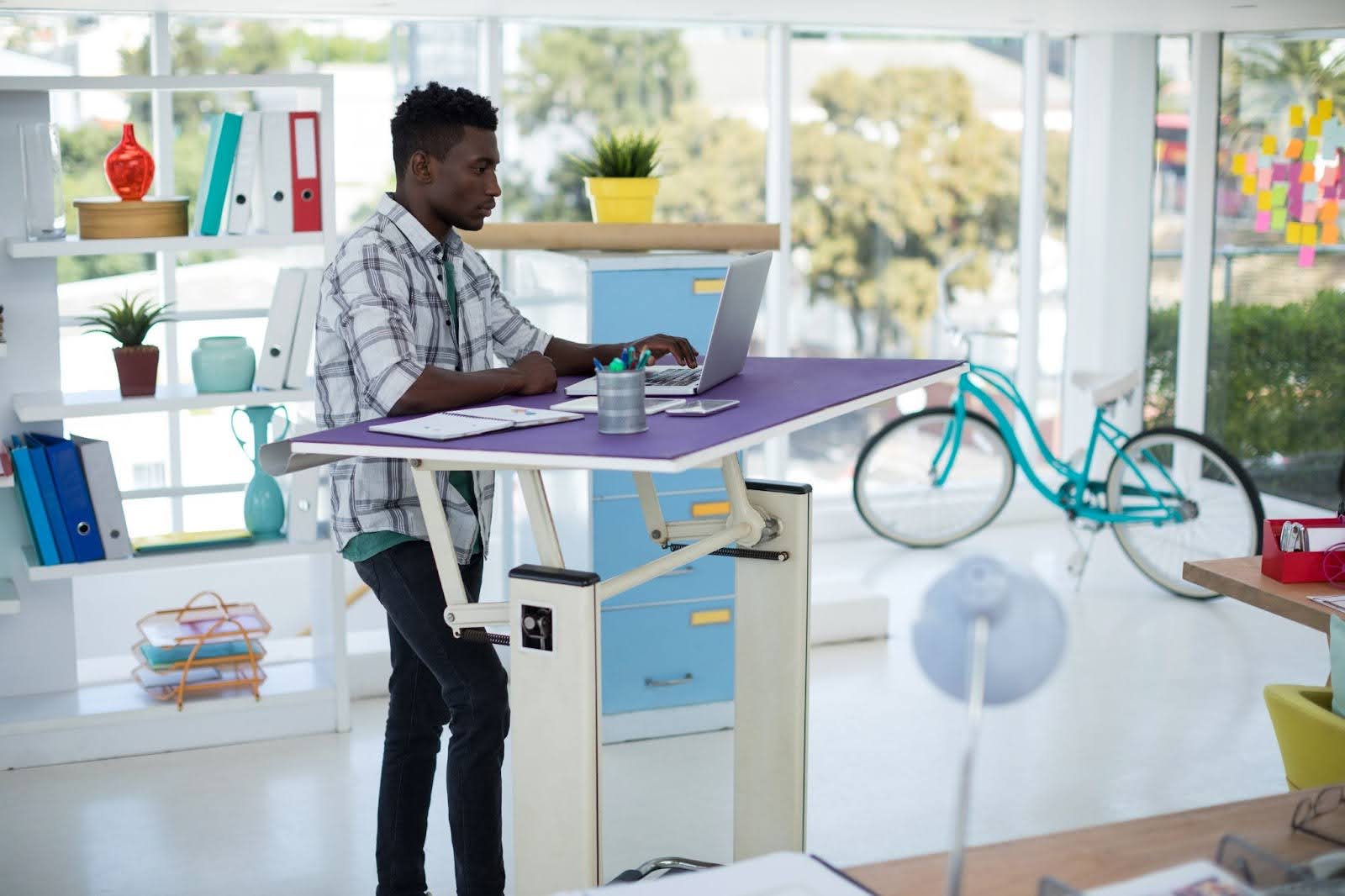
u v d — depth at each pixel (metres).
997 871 1.53
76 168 4.96
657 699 4.12
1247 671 4.54
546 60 5.54
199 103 5.10
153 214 3.74
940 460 6.20
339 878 3.21
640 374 2.14
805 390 2.56
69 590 3.97
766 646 2.76
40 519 3.66
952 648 1.17
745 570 2.77
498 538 4.83
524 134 5.57
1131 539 5.41
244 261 5.10
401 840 2.82
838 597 4.92
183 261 5.04
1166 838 1.61
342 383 2.63
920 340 6.32
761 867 1.47
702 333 4.02
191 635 3.95
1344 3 4.91
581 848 2.15
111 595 5.00
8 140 3.73
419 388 2.44
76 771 3.79
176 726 3.92
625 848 3.38
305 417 4.02
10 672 3.95
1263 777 3.73
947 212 6.25
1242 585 2.72
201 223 3.84
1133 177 6.27
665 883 1.45
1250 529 5.23
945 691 1.19
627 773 3.85
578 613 2.09
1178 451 5.63
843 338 6.21
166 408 3.73
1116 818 3.49
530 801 2.18
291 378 3.89
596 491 3.96
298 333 3.87
